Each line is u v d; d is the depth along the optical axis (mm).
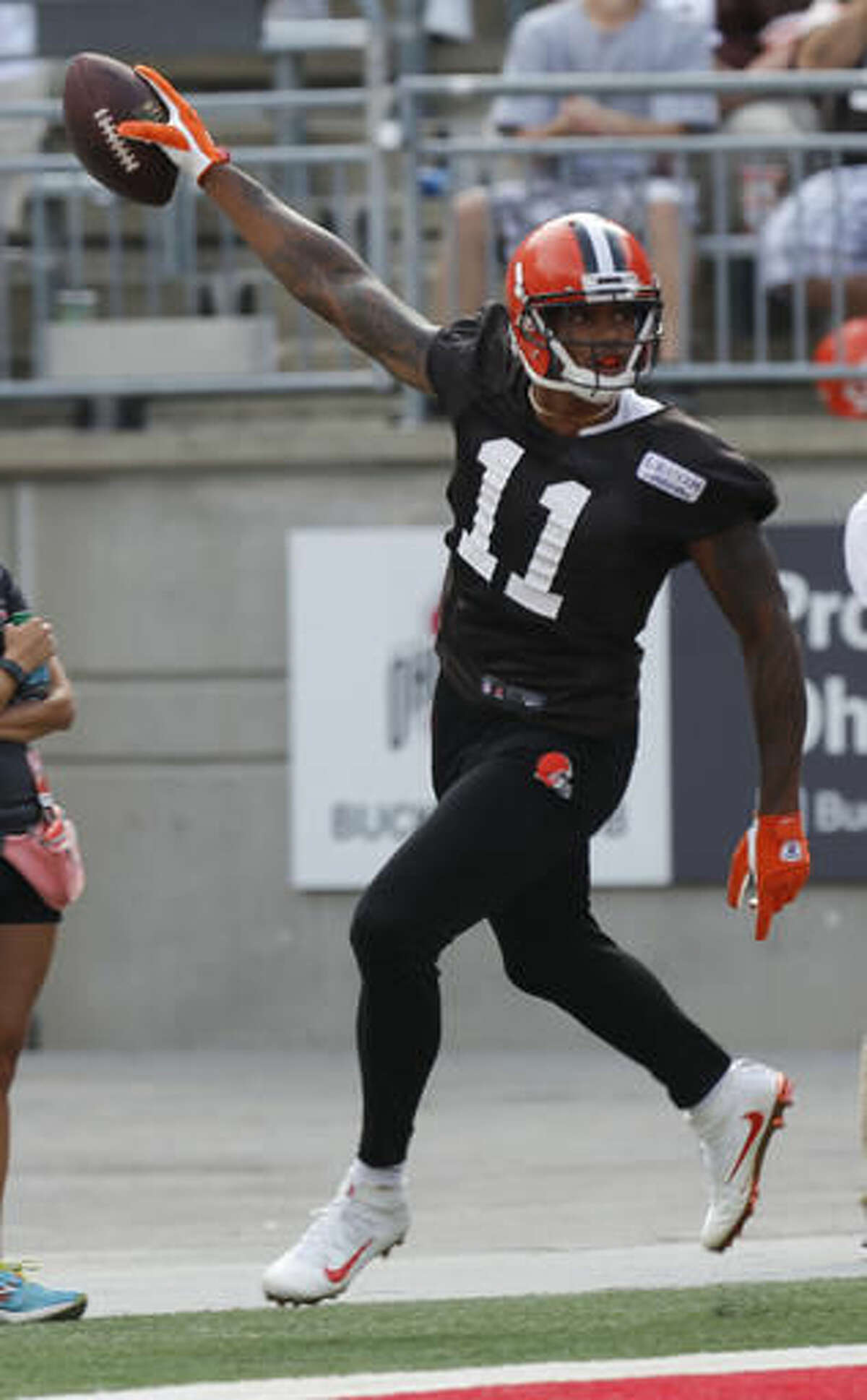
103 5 45312
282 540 42656
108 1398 17047
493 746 19828
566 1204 29234
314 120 48938
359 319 20438
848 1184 29906
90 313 43750
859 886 41875
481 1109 36344
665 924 42156
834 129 43438
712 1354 18469
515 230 41750
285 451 42375
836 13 44750
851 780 41656
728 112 44469
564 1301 21672
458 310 41906
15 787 21812
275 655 42750
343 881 42312
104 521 42969
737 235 42469
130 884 42969
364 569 42156
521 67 43625
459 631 20062
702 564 19469
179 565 42875
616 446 19250
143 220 45906
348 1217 20281
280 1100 37312
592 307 18594
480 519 19672
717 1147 20844
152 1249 26906
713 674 41750
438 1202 29375
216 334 43156
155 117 21688
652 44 43406
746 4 47156
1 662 21797
